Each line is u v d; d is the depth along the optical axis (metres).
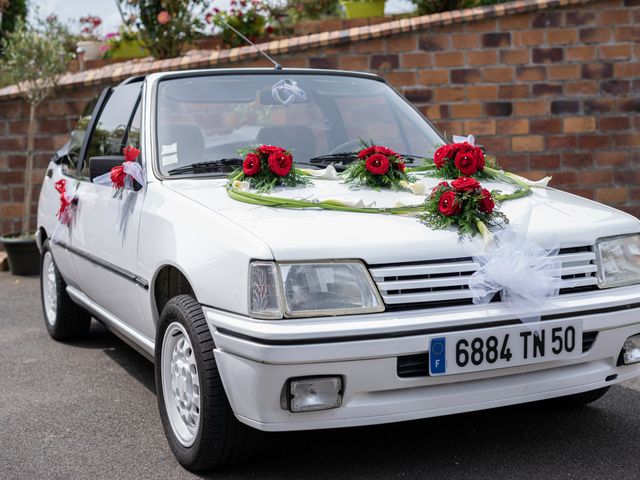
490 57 8.79
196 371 3.33
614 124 8.88
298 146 4.26
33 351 5.55
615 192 8.95
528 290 3.02
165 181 3.86
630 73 8.81
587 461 3.42
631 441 3.63
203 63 8.82
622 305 3.22
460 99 8.85
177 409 3.57
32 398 4.54
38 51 8.28
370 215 3.24
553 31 8.75
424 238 3.04
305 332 2.81
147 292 3.71
